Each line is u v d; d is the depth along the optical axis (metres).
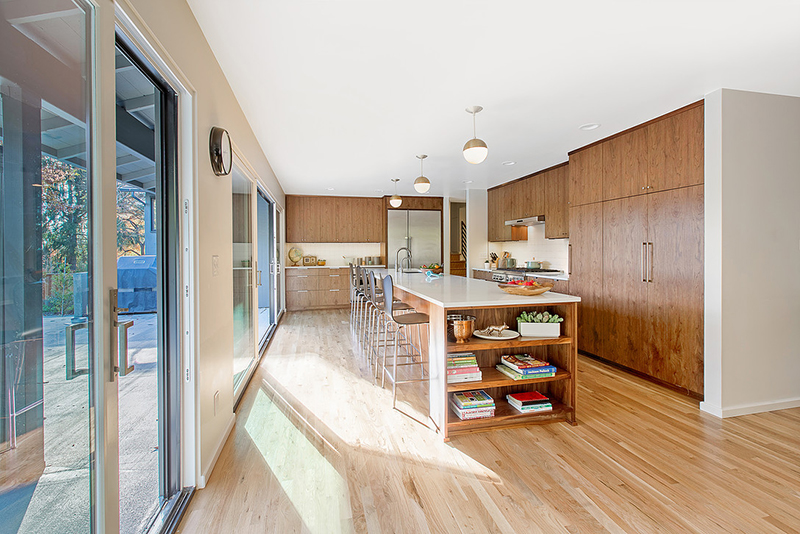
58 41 0.90
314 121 3.40
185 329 1.78
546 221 5.44
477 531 1.57
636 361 3.57
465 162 5.02
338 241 7.90
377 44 2.16
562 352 2.69
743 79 2.61
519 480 1.92
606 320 3.92
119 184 4.81
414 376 3.54
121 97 2.44
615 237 3.78
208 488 1.85
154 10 1.38
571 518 1.65
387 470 2.01
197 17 1.88
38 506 0.85
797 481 1.92
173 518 1.60
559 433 2.44
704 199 2.90
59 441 0.90
